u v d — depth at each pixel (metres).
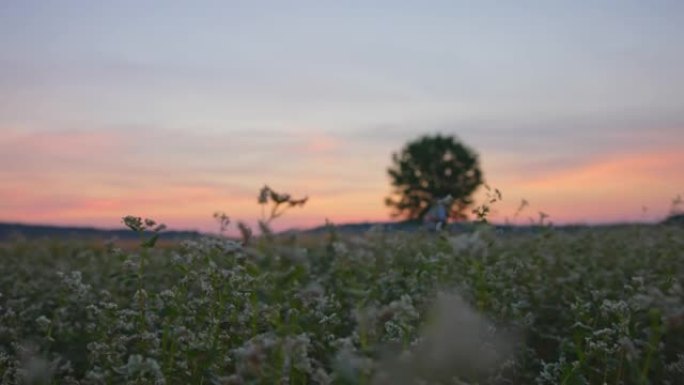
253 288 4.96
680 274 7.84
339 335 6.12
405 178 41.78
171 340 5.34
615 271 8.58
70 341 6.03
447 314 4.04
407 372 3.73
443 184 41.25
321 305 5.59
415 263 7.50
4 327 6.40
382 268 8.89
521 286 7.36
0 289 9.46
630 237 12.37
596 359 5.43
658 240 10.89
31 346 5.77
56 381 5.19
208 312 5.32
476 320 4.11
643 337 5.77
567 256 9.73
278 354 3.77
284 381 3.83
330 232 10.37
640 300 4.14
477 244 4.41
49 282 9.39
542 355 6.35
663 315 4.08
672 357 5.75
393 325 4.65
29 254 13.76
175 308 5.05
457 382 3.99
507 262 8.14
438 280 6.27
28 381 4.98
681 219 11.52
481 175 41.28
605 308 5.16
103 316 5.39
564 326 6.80
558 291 7.90
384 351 3.86
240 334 4.93
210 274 5.32
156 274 8.66
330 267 8.58
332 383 4.13
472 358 4.30
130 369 4.09
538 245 9.88
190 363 4.93
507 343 5.43
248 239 4.66
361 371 3.40
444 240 6.37
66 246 14.59
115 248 6.03
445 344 3.98
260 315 4.91
